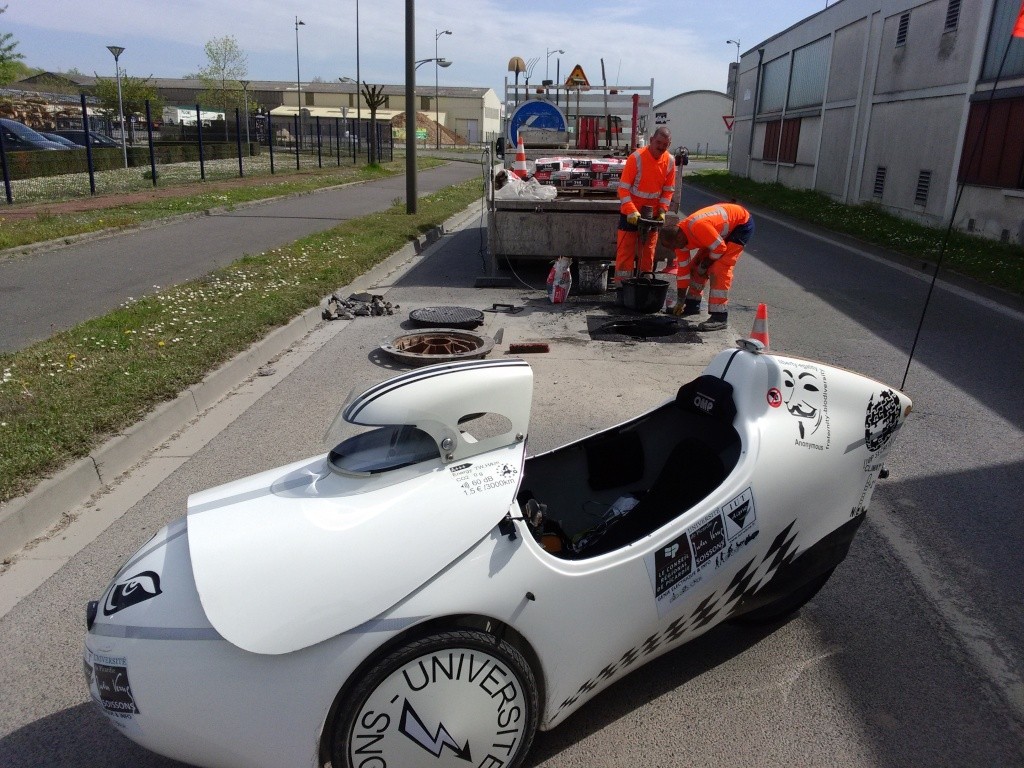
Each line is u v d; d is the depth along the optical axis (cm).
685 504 331
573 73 1372
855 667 337
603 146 1396
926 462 545
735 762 284
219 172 2798
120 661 229
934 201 1822
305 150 4512
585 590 266
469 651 237
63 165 2469
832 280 1241
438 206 1986
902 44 2005
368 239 1379
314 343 822
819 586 363
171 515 459
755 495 305
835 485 329
